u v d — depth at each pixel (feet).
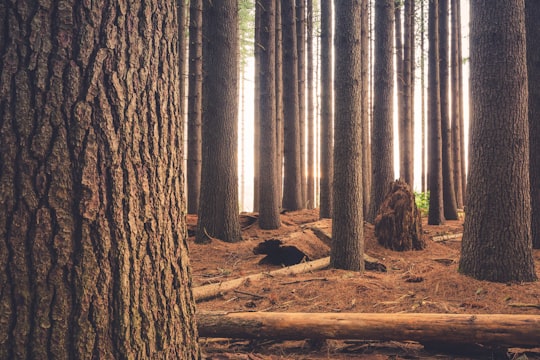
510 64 21.52
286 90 53.36
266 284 22.12
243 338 14.56
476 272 21.44
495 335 13.23
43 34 6.57
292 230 42.50
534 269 21.43
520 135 21.48
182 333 7.95
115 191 6.90
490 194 21.48
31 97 6.50
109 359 6.72
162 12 7.82
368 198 50.52
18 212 6.40
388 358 13.79
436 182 46.37
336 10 24.71
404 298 18.92
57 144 6.53
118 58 7.06
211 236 36.29
